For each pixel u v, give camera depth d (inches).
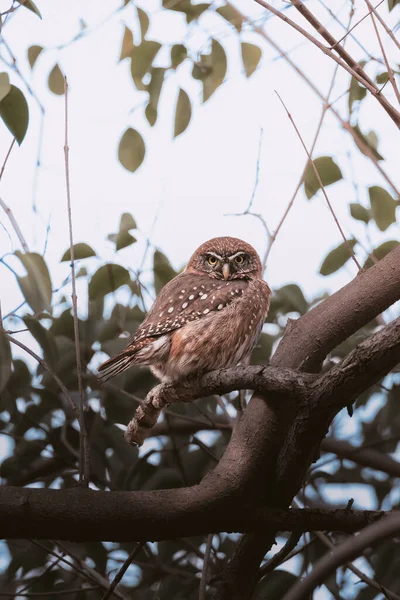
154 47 342.0
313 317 285.0
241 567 287.3
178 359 337.7
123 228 349.1
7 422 396.8
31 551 358.0
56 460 389.4
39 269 281.4
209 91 343.6
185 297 346.0
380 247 341.4
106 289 357.4
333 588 308.2
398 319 220.7
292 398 250.8
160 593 341.1
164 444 398.0
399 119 258.4
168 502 259.6
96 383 376.2
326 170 330.0
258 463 266.5
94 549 346.9
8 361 276.8
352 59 277.9
